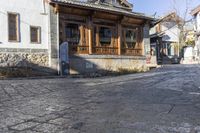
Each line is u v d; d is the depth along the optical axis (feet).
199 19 135.54
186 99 25.04
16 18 61.41
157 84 37.22
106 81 44.80
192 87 32.91
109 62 76.59
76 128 17.29
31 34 63.52
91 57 71.97
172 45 143.43
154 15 94.68
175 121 17.97
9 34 60.18
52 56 64.54
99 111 21.63
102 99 26.89
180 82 38.68
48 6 65.10
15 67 60.29
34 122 18.88
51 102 26.02
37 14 64.49
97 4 79.15
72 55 67.87
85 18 72.02
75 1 69.51
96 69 73.15
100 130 16.72
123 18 79.20
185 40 151.43
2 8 59.41
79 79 50.90
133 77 51.39
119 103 24.47
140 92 30.40
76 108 23.00
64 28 67.77
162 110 21.01
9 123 18.72
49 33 64.90
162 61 130.41
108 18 77.05
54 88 36.11
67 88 36.14
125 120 18.70
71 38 69.31
